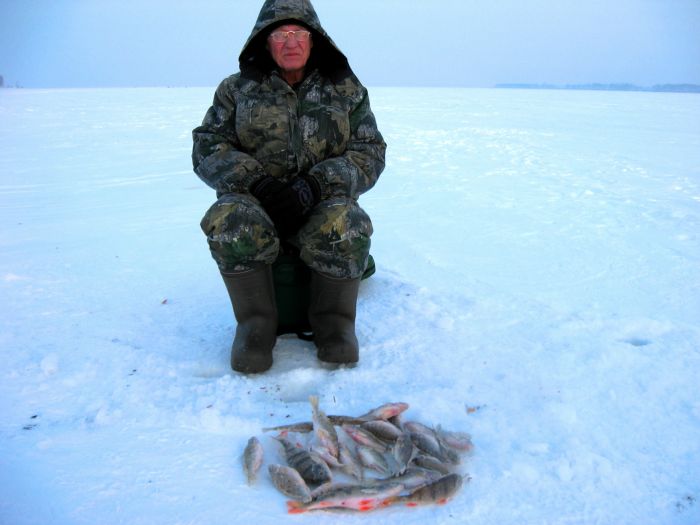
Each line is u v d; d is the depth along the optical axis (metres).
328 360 2.59
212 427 2.12
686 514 1.72
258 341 2.52
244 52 2.65
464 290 3.58
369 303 3.32
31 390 2.39
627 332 3.02
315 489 1.75
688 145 11.68
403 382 2.47
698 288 3.69
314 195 2.46
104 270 3.99
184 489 1.80
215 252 2.43
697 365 2.62
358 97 2.75
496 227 5.23
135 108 21.52
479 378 2.50
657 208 5.94
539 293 3.57
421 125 15.30
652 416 2.23
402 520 1.69
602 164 9.05
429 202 6.28
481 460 1.95
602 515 1.71
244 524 1.66
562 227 5.23
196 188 7.16
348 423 2.11
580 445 2.03
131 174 8.12
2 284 3.68
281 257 2.75
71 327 3.02
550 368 2.58
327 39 2.63
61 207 6.12
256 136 2.63
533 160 9.45
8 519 1.65
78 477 1.84
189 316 3.18
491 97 36.38
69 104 23.77
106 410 2.21
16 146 10.88
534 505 1.75
